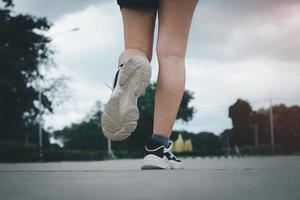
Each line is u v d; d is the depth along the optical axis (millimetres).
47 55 35062
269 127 96312
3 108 33969
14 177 1918
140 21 3002
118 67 2906
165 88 2961
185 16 2984
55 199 1181
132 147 73812
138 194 1271
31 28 34312
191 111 87500
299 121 95875
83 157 30969
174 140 88562
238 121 96188
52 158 26938
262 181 1624
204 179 1731
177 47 2986
